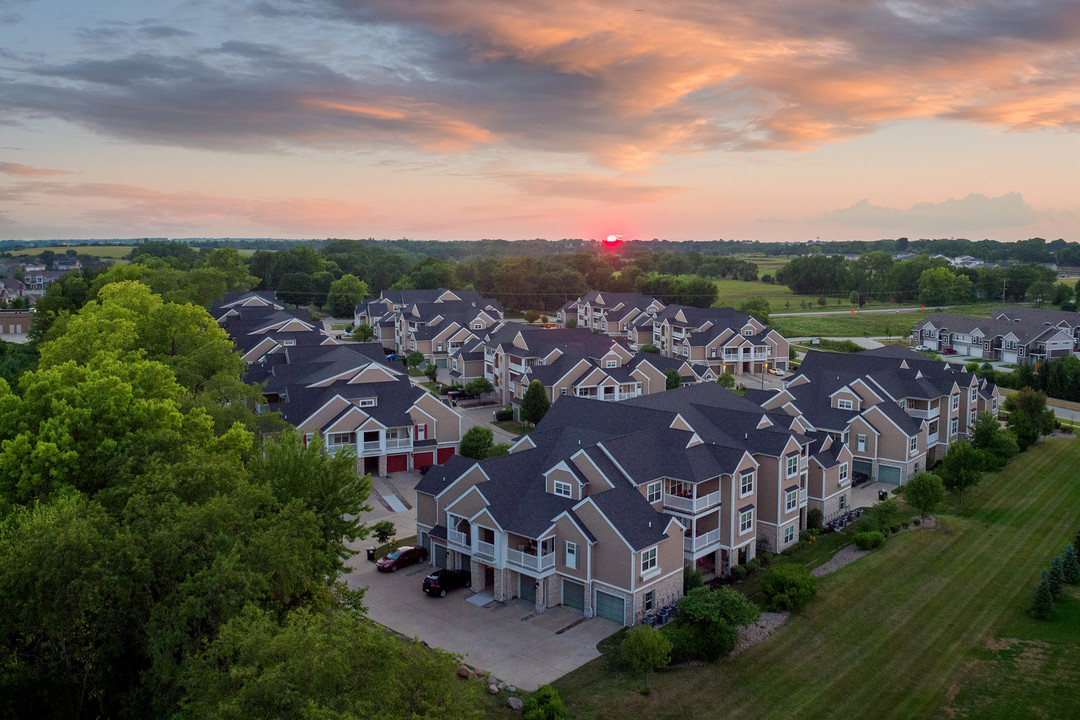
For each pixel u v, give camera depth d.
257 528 30.77
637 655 34.28
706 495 46.41
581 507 41.81
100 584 26.59
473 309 127.88
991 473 66.88
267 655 21.34
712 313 123.75
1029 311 127.62
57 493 36.44
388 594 44.06
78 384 42.44
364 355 82.62
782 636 39.34
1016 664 36.88
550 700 31.27
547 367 87.69
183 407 49.00
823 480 54.06
